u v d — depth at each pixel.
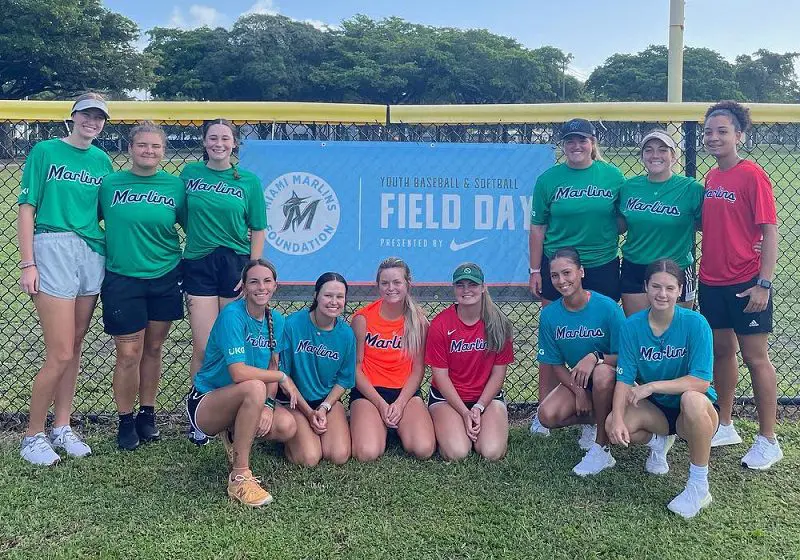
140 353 3.82
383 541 2.92
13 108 4.04
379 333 3.98
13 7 43.44
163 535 2.95
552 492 3.37
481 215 4.36
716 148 3.65
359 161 4.31
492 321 3.85
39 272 3.54
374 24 64.81
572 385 3.80
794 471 3.60
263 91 58.88
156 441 3.95
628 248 3.99
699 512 3.18
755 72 63.31
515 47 66.00
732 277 3.66
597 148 4.12
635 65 62.06
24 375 5.09
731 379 3.85
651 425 3.52
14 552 2.81
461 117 4.24
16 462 3.62
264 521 3.07
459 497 3.30
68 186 3.55
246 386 3.26
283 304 6.75
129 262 3.69
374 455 3.69
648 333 3.48
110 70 46.69
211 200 3.79
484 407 3.87
